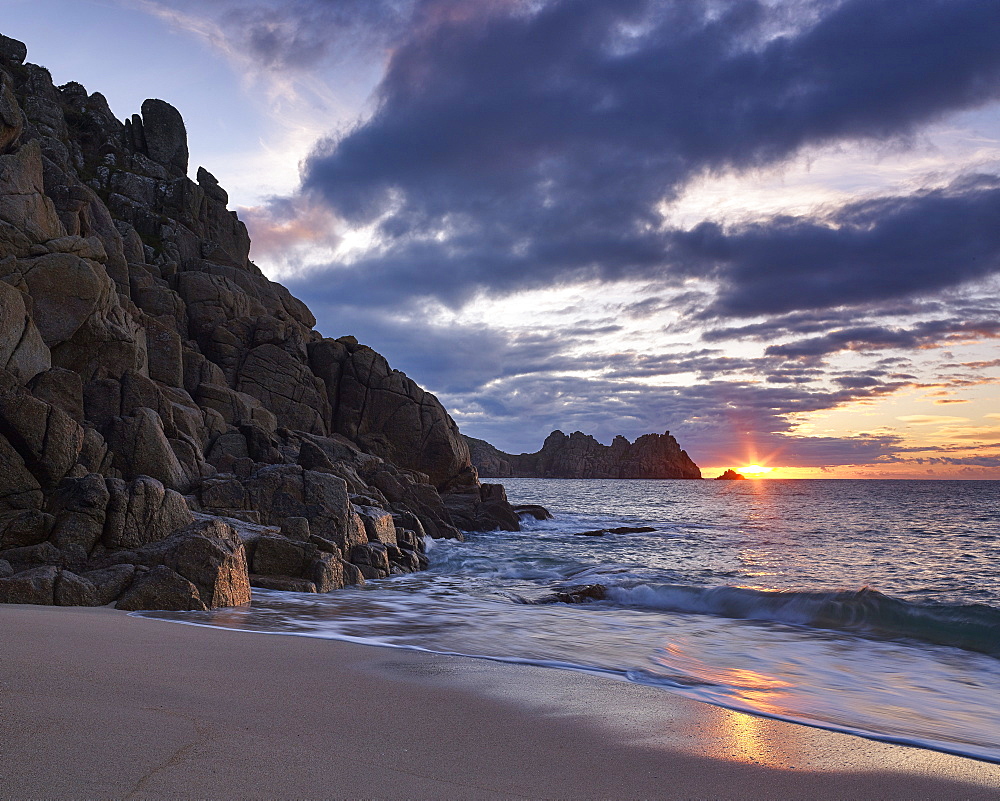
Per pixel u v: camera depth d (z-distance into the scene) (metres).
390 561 23.16
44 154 37.75
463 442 46.50
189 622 11.34
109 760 4.11
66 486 14.97
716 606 16.25
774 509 74.12
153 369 30.41
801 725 6.60
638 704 6.96
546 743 5.50
